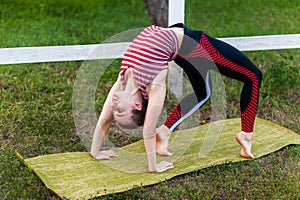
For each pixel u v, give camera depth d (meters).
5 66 7.88
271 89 7.56
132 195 4.96
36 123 6.48
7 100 6.99
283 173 5.47
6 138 6.15
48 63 8.14
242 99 5.69
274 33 9.61
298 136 6.30
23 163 5.58
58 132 6.32
